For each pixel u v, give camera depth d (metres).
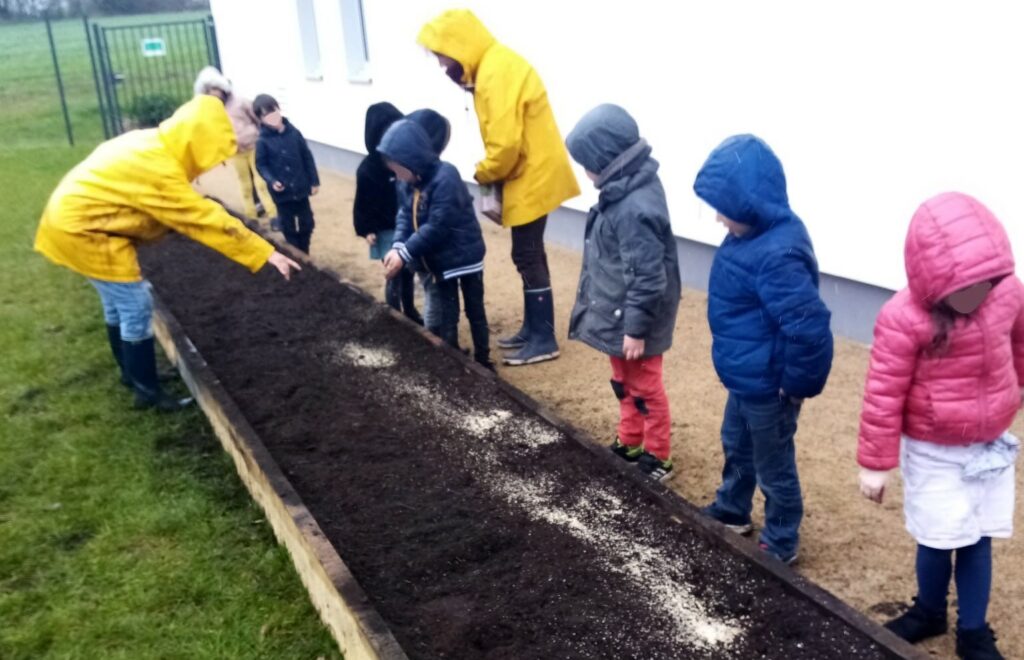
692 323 5.84
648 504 3.33
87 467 4.35
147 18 38.44
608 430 4.50
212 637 3.13
